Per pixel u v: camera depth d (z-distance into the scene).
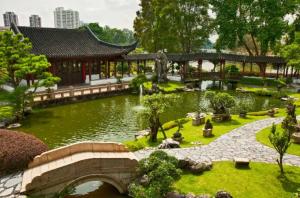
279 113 31.95
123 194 15.99
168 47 66.81
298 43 47.91
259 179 15.91
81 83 49.97
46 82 33.97
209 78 53.88
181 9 64.19
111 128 28.53
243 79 55.03
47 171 14.33
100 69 54.00
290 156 19.20
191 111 34.75
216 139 22.84
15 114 30.58
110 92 44.06
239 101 41.25
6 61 33.41
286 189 14.95
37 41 44.00
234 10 58.09
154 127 23.08
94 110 35.56
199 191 14.68
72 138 25.72
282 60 53.66
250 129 25.50
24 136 17.25
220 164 17.81
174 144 20.95
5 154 15.76
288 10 56.78
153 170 15.11
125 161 15.73
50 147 23.56
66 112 34.50
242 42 61.94
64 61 47.12
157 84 49.44
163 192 13.91
